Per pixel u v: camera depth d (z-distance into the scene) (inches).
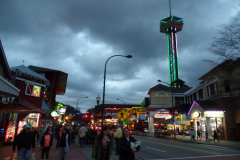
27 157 292.4
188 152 553.3
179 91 1935.3
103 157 206.2
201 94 1492.4
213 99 1182.9
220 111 1046.4
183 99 1894.7
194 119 1240.2
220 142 911.0
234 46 720.3
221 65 1117.7
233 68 1076.5
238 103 901.2
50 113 1178.0
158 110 1612.9
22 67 912.3
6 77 702.5
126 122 2352.4
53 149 551.8
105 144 210.1
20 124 703.1
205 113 1056.2
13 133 646.5
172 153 532.4
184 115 1453.0
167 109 1782.7
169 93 1846.7
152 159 435.5
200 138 1090.7
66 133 383.6
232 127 1030.4
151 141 938.7
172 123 1306.6
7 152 473.4
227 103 927.0
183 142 943.7
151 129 1697.8
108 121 2113.7
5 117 716.7
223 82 903.7
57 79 1467.8
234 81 852.0
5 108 499.2
